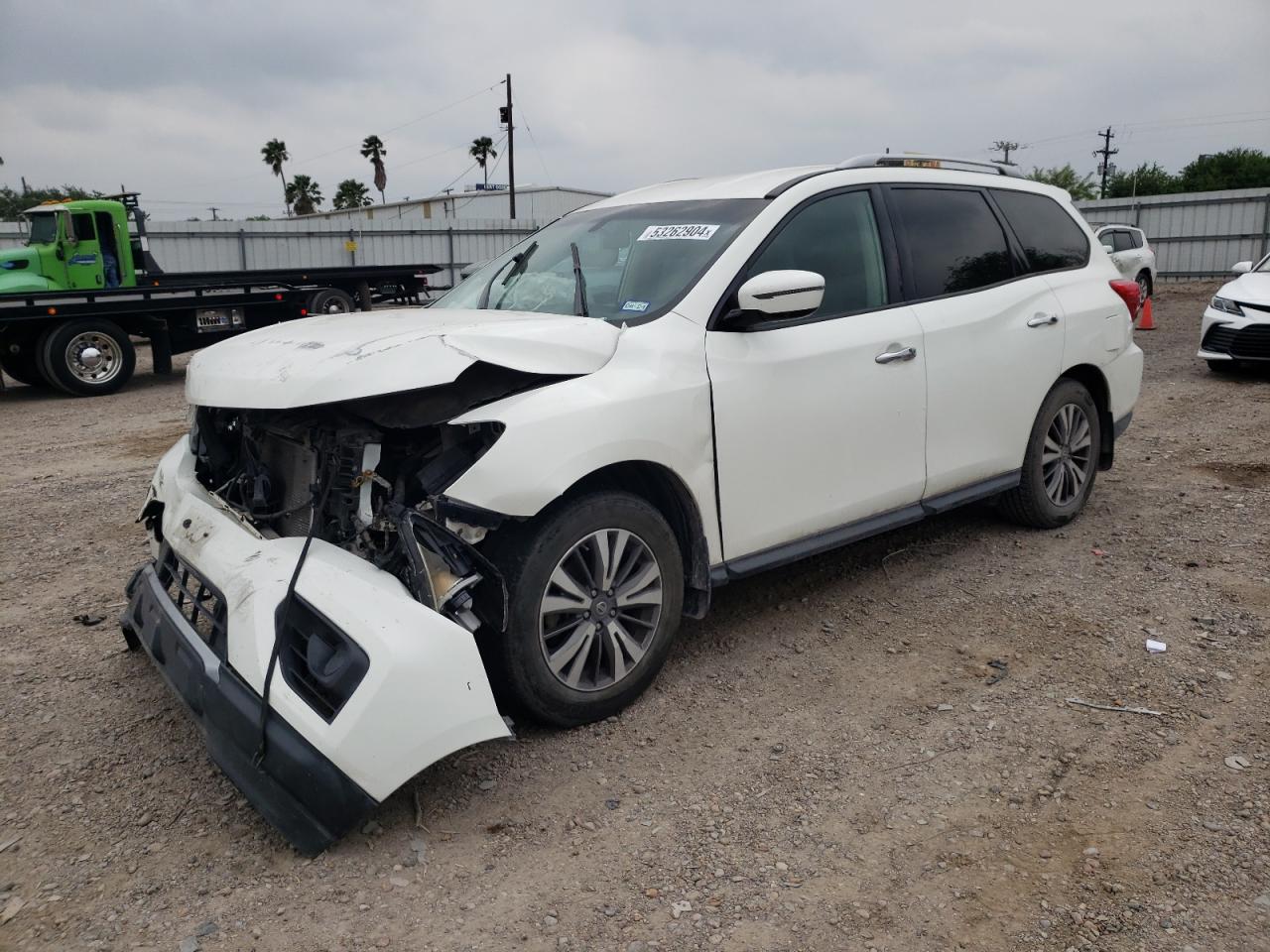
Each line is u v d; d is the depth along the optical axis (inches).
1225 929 91.0
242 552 118.1
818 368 148.9
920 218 173.9
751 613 168.1
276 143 2792.8
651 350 132.0
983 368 177.5
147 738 130.5
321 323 139.7
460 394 120.5
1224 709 131.3
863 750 124.6
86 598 181.6
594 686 129.4
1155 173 2224.4
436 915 95.9
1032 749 123.6
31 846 107.7
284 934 93.6
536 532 120.4
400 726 100.9
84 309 502.0
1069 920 93.1
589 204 185.0
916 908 95.4
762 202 152.2
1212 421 318.0
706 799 114.4
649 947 91.0
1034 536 203.6
